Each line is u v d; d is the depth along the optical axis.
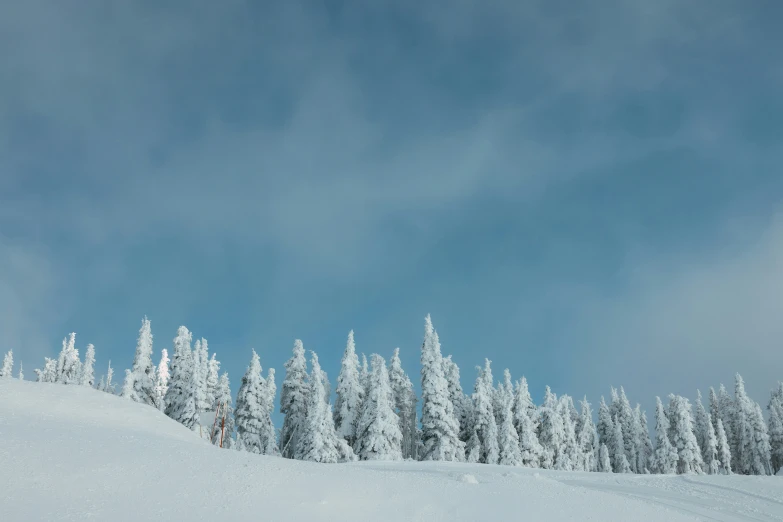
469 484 17.91
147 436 20.20
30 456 14.46
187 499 13.22
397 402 66.62
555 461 66.88
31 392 24.39
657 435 72.25
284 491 14.68
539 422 68.69
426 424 54.81
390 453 49.88
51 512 11.35
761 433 76.38
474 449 57.84
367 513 13.98
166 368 77.50
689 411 70.19
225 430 55.56
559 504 16.48
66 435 17.39
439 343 58.00
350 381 61.19
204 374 59.00
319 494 14.84
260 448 53.59
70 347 70.06
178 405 55.59
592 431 82.38
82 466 14.34
